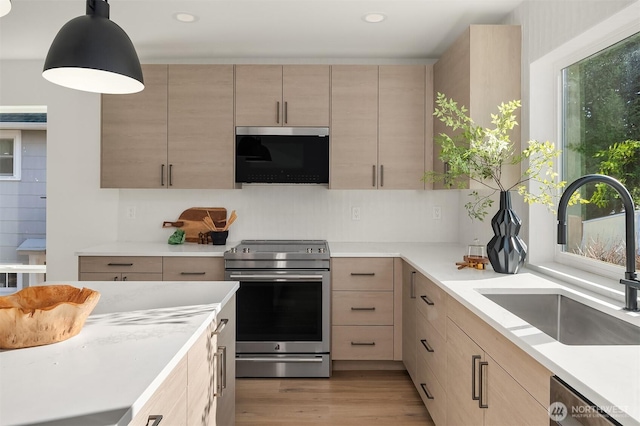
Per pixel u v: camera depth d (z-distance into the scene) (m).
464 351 1.91
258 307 3.23
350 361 3.41
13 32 3.18
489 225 3.12
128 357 1.17
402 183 3.53
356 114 3.52
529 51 2.63
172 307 1.70
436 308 2.36
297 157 3.51
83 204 3.85
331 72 3.51
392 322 3.29
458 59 2.93
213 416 1.75
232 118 3.52
